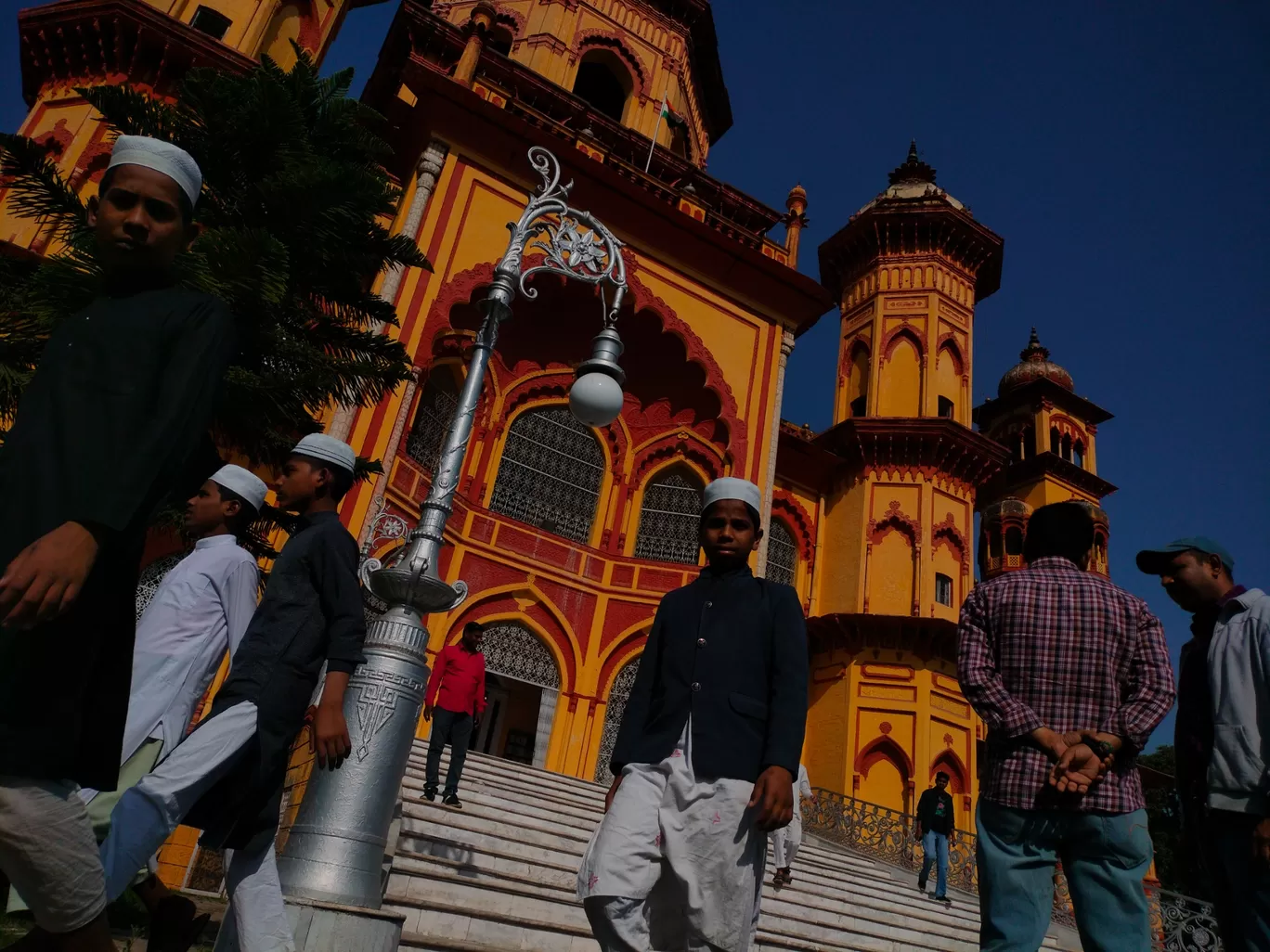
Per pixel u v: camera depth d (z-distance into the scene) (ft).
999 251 75.51
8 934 10.94
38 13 46.32
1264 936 8.86
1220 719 9.71
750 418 52.24
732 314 54.34
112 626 5.26
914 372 69.87
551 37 63.26
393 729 12.82
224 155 25.61
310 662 9.43
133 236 5.81
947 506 64.54
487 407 51.44
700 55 72.90
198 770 8.43
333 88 29.35
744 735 7.94
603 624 50.70
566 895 17.39
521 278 17.54
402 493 43.93
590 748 47.62
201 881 24.93
